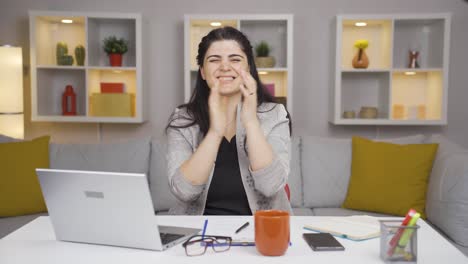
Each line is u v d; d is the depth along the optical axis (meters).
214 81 1.65
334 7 3.70
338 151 2.89
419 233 1.29
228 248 1.13
